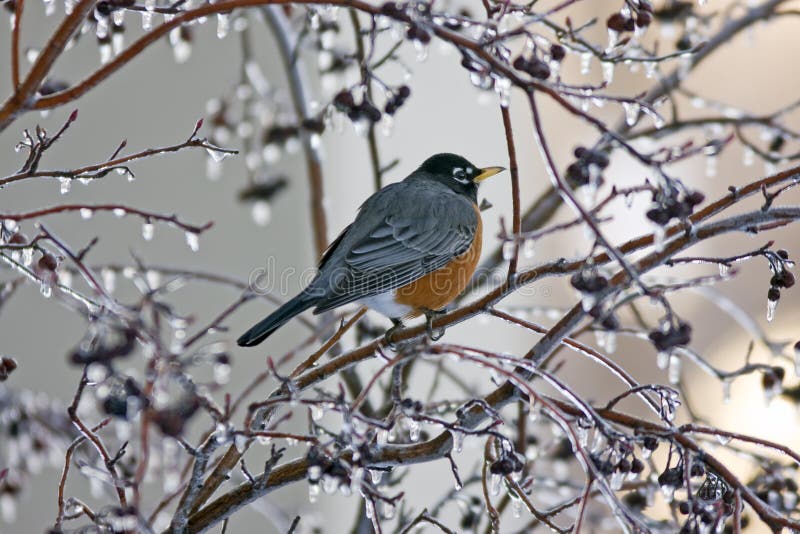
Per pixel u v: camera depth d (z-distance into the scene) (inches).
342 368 270.7
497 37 223.9
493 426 234.2
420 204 397.4
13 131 481.1
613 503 209.9
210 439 221.1
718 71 621.6
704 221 275.7
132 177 245.4
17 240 255.4
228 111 403.9
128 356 188.9
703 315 586.9
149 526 211.6
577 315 251.3
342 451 221.0
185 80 519.5
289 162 538.6
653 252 249.6
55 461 311.9
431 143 588.1
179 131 518.3
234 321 513.3
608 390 573.0
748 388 557.9
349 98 262.2
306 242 543.2
